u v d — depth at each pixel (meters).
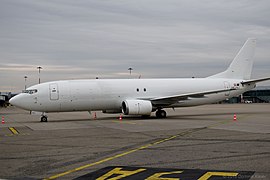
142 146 13.88
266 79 35.47
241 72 37.34
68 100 29.83
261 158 10.86
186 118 31.42
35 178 8.71
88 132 19.73
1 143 15.42
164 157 11.34
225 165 9.88
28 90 29.36
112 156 11.71
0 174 9.19
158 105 32.59
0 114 50.28
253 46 37.84
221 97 35.72
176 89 33.66
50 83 30.02
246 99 120.88
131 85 32.22
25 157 11.69
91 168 9.82
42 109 29.47
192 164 10.13
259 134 17.53
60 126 24.39
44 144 14.87
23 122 30.08
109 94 31.12
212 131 19.20
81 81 31.11
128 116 36.00
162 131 19.62
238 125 23.11
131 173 9.12
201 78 35.72
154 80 33.75
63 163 10.59
